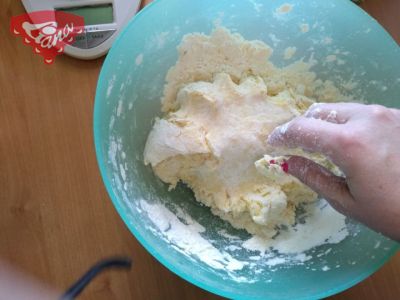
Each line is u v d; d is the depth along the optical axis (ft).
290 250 2.65
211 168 2.71
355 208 2.01
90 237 2.67
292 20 2.61
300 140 2.09
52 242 2.65
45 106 2.81
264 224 2.67
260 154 2.75
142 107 2.71
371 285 2.65
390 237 1.97
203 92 2.71
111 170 2.31
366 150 1.87
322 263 2.49
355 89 2.74
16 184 2.71
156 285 2.63
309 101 2.89
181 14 2.48
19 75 2.82
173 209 2.72
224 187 2.76
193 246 2.56
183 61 2.71
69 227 2.67
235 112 2.76
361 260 2.36
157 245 2.30
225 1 2.49
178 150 2.63
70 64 2.86
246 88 2.80
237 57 2.77
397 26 2.97
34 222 2.67
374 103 2.68
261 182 2.76
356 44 2.57
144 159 2.70
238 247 2.69
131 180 2.53
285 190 2.76
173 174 2.74
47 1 2.83
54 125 2.79
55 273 2.61
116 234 2.68
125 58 2.39
